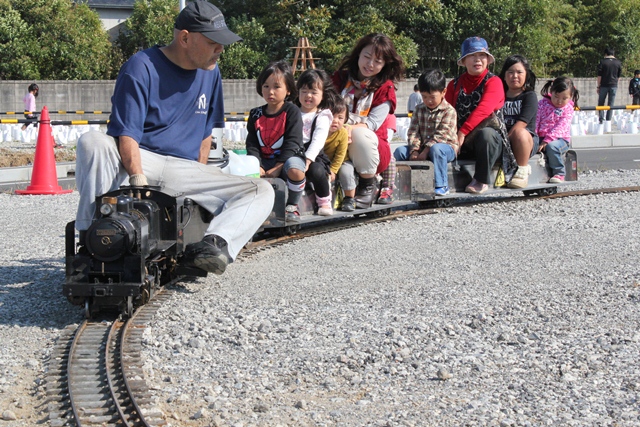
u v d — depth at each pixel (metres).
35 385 4.31
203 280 6.46
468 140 10.23
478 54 9.98
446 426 3.84
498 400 4.12
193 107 6.02
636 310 5.50
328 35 29.23
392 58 8.68
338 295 6.01
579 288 6.09
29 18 31.20
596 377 4.39
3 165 15.41
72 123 19.05
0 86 26.95
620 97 32.44
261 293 6.07
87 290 5.09
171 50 5.81
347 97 8.79
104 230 5.04
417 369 4.56
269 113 7.86
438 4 30.86
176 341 4.94
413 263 7.07
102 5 35.81
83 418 3.89
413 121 10.09
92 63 31.72
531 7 31.58
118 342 4.87
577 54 36.41
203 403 4.11
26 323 5.34
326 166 8.27
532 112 10.45
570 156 11.29
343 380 4.44
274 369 4.58
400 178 9.53
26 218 9.68
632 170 14.35
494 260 7.14
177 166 5.93
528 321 5.33
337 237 8.36
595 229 8.56
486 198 10.98
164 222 5.58
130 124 5.57
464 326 5.24
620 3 36.12
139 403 4.02
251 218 5.82
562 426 3.81
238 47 30.25
